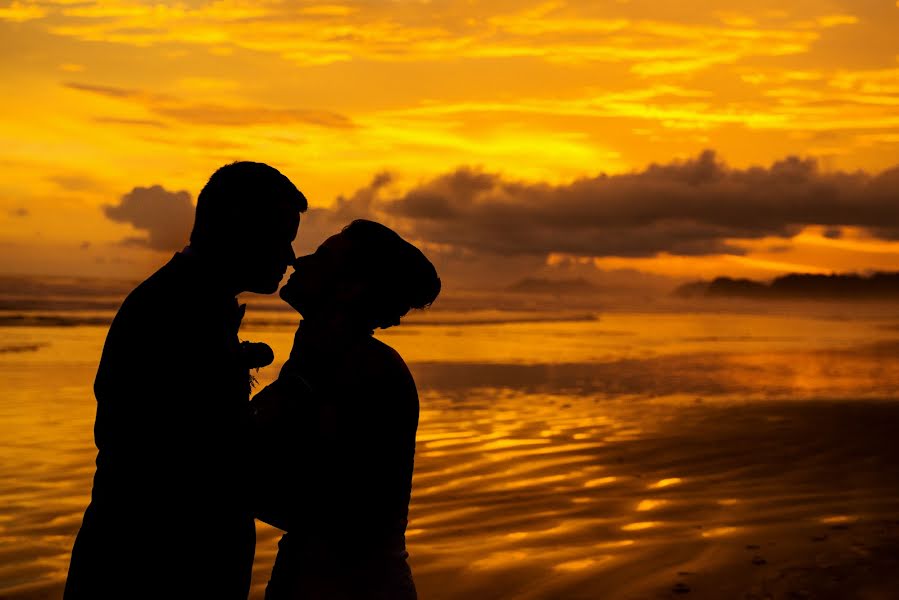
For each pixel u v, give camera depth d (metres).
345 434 2.81
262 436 2.76
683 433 10.19
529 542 5.79
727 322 47.88
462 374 17.08
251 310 39.50
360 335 2.93
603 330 36.28
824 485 7.52
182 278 2.71
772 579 4.99
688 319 51.50
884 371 19.05
